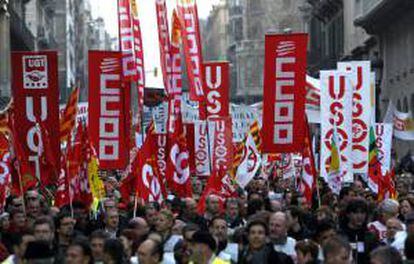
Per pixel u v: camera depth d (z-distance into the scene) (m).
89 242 20.17
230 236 25.44
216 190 32.94
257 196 30.45
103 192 33.59
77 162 32.75
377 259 15.92
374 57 102.06
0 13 94.94
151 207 27.92
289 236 27.14
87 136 32.94
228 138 39.41
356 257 25.31
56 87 33.03
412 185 43.62
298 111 33.78
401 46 91.81
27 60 32.94
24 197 32.12
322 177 41.78
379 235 26.11
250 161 42.41
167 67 35.09
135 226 24.31
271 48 33.75
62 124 34.84
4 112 35.03
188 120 48.81
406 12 86.56
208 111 39.66
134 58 33.97
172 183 34.31
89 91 34.47
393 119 49.56
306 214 27.73
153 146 30.98
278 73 33.75
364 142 37.81
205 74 39.53
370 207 29.16
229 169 37.91
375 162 38.09
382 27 96.75
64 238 25.23
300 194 34.66
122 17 33.97
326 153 37.88
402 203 30.64
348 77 37.78
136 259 22.48
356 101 37.97
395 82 94.06
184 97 49.06
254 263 22.05
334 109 37.91
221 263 20.17
